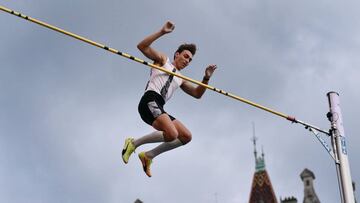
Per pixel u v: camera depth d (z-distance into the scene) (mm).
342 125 13797
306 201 70750
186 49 10984
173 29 10078
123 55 10125
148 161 10531
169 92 10648
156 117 10141
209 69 11297
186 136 10477
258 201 74250
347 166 13398
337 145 13516
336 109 13875
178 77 10773
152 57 10422
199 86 11391
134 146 10453
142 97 10438
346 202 13016
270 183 75688
